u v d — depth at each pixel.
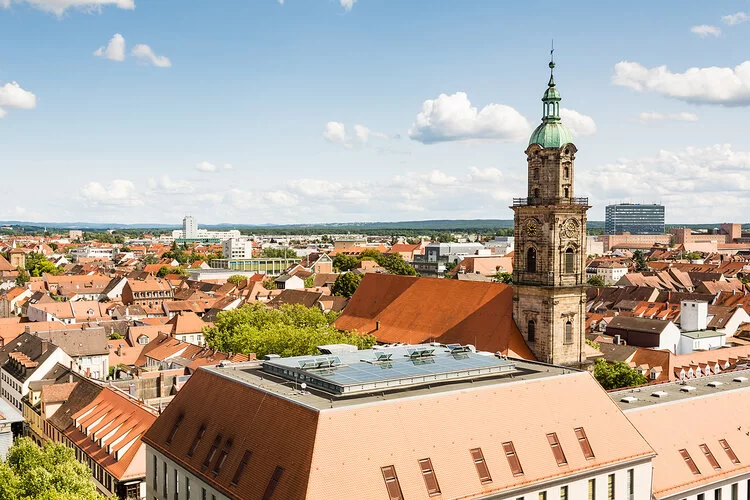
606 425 68.31
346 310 148.75
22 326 178.12
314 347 124.06
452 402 61.78
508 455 60.72
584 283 106.81
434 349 80.19
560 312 104.81
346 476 52.59
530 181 106.19
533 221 105.31
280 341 126.50
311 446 53.28
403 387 65.62
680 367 134.88
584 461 64.06
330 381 64.44
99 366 162.00
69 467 71.75
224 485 58.50
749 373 97.31
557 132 103.62
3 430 85.69
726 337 178.00
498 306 112.56
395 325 130.50
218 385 69.75
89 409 105.69
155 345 166.62
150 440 72.25
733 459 75.81
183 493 66.38
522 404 65.31
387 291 141.12
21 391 134.38
